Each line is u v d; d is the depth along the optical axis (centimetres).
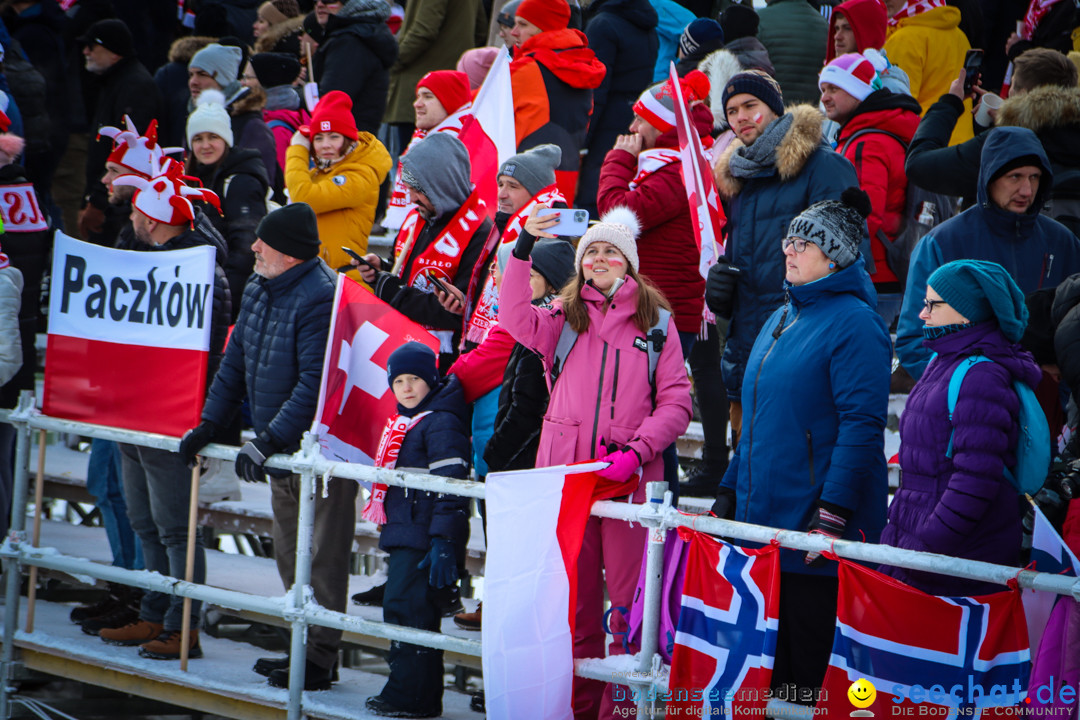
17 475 1973
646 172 1939
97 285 1908
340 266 2367
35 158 2962
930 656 1201
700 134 2031
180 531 1878
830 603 1371
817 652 1373
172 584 1778
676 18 2945
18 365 2006
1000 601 1172
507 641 1412
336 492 1748
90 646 1936
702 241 1816
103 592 2616
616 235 1542
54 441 3141
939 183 1786
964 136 2631
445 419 1631
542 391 1602
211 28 3266
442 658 1669
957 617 1191
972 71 1839
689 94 1998
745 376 1472
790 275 1427
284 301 1742
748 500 1433
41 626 2080
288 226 1727
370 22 2877
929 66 2561
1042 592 1195
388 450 1631
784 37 2664
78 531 2553
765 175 1730
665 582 1390
